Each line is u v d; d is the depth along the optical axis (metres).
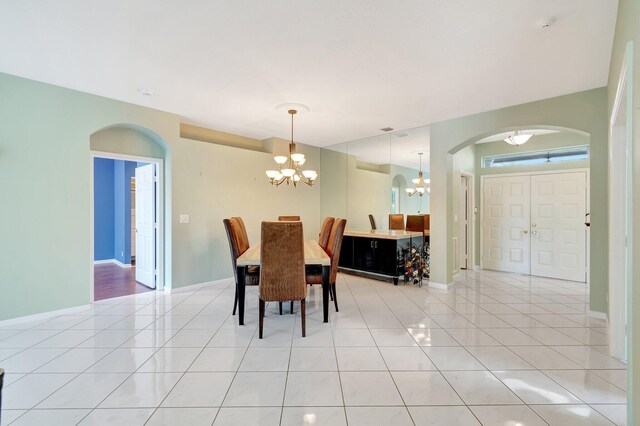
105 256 6.99
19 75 3.08
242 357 2.44
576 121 3.44
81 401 1.88
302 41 2.44
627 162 1.54
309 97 3.62
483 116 4.13
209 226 4.78
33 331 2.96
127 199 6.61
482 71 2.94
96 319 3.30
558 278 5.29
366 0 1.95
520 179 5.73
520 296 4.21
